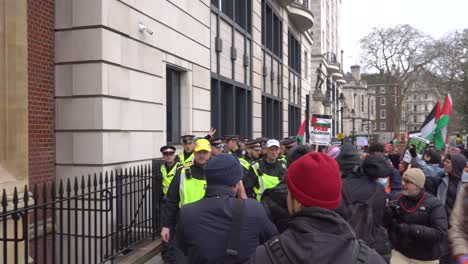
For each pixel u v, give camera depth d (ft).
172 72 34.22
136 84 26.50
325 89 161.27
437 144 29.53
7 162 18.16
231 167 9.56
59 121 23.65
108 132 23.44
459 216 7.84
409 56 180.75
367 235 11.73
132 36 25.95
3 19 18.20
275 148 19.48
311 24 90.22
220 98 45.03
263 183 19.43
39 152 22.50
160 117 29.63
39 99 22.58
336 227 5.66
